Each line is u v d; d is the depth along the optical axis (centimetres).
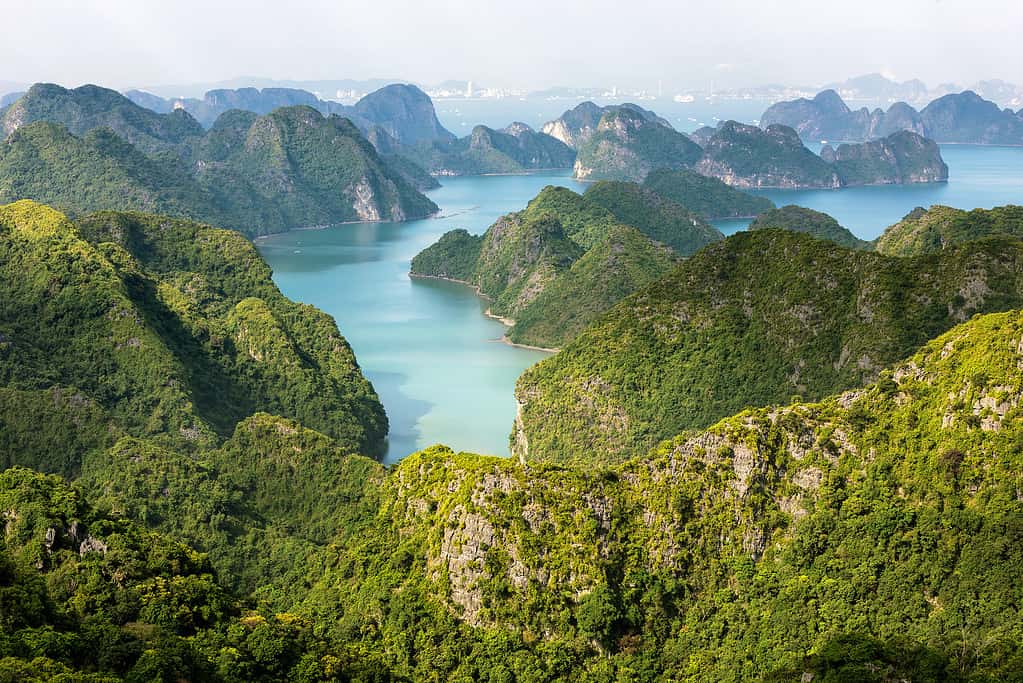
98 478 17950
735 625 13238
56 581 12194
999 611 12394
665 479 14462
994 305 19775
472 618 13488
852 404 15425
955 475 13712
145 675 10500
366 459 18138
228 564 15775
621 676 12731
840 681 10938
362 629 13675
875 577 13188
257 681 11431
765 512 14238
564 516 13925
